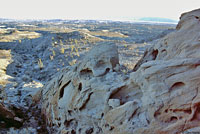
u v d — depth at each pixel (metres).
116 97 10.48
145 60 13.65
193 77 7.62
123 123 8.98
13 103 17.86
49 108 14.95
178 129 7.50
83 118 11.49
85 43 59.78
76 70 14.01
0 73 32.41
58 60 43.41
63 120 12.73
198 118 7.32
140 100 9.16
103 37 81.38
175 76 8.12
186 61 8.05
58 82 15.66
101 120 10.34
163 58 10.94
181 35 10.34
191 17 10.65
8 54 48.22
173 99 7.86
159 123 7.97
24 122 14.44
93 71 12.19
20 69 40.72
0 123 12.73
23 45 65.00
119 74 11.77
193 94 7.45
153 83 8.64
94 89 11.40
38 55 55.00
